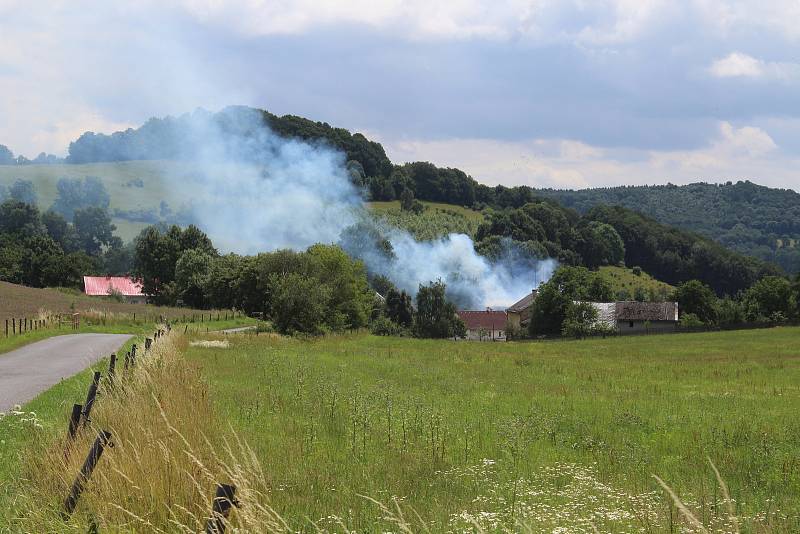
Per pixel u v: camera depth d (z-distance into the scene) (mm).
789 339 75750
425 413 18641
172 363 20609
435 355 49344
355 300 94000
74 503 8062
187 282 123500
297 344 53406
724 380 35344
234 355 37281
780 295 119000
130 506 7785
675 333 92125
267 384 24531
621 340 81438
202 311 93438
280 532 6461
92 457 8258
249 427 15633
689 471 13656
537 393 27516
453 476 12711
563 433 17891
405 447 14953
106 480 8078
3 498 9141
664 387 31375
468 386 29203
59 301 85938
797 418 20953
